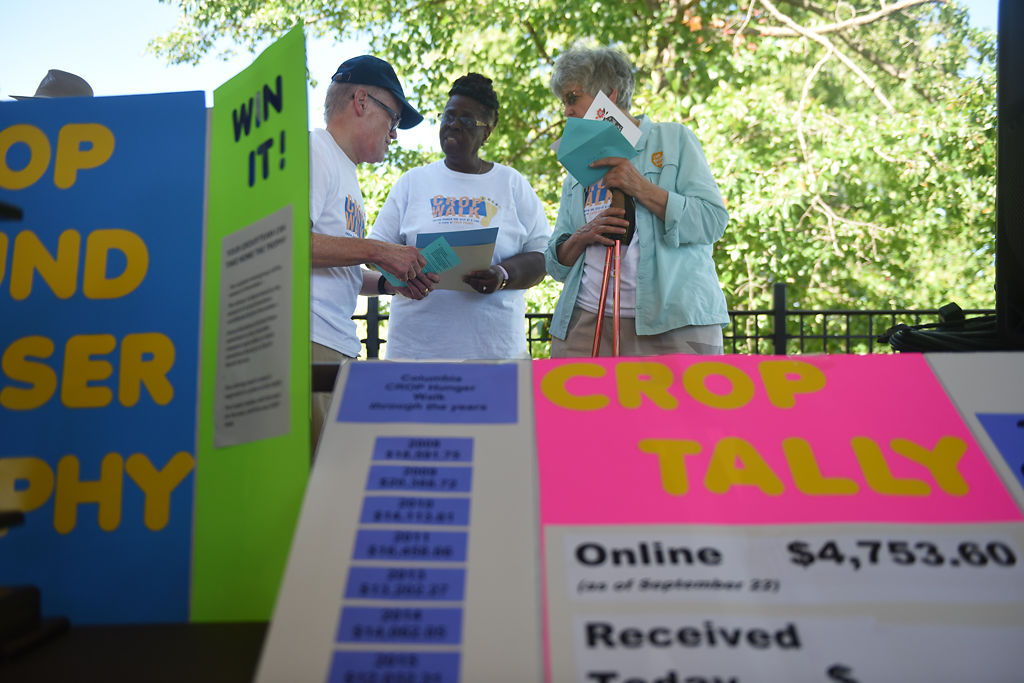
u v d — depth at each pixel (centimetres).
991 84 805
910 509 92
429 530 90
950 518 91
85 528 105
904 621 82
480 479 96
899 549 88
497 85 872
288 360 99
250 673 85
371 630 82
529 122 874
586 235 212
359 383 109
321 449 100
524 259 245
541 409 105
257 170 108
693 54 848
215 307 111
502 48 887
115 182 117
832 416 103
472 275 225
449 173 250
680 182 216
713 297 210
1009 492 94
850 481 95
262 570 99
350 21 927
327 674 78
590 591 84
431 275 218
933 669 79
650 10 849
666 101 788
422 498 94
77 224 116
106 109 119
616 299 194
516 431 102
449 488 95
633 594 84
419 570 87
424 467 97
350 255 194
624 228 207
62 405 109
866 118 826
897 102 978
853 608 83
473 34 897
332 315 196
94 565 104
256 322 104
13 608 93
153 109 119
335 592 85
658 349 210
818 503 93
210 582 101
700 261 213
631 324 212
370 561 87
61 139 118
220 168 115
